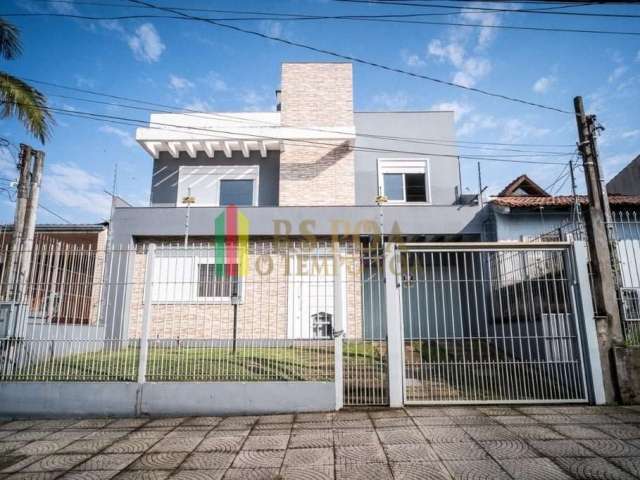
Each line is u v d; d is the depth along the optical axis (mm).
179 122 14523
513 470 4090
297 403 6215
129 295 7730
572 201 11703
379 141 16016
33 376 6562
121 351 6781
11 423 6047
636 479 3877
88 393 6305
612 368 6586
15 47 9195
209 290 7473
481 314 11391
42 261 7309
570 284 6926
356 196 15523
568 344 6891
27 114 9242
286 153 14570
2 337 6734
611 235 7574
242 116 14930
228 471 4191
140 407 6242
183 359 7117
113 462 4496
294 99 14961
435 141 16016
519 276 9297
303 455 4555
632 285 8023
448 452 4559
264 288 7867
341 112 14898
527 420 5652
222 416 6168
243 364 7137
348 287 7383
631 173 15719
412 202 15633
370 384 7219
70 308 7195
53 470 4316
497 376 6906
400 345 6535
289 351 7285
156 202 14750
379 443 4859
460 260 11766
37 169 8242
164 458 4578
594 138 7703
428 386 7141
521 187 16109
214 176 14922
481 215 12156
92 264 7836
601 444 4742
